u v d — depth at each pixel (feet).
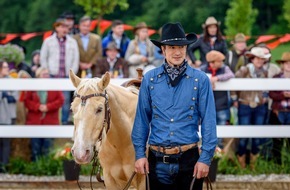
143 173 23.84
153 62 46.01
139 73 30.27
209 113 23.44
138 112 24.13
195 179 23.71
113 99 25.48
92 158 23.26
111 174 26.45
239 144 40.83
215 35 43.80
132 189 34.27
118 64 43.45
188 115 23.56
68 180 37.78
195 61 43.60
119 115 25.68
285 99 41.01
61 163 40.27
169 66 23.81
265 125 39.63
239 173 39.86
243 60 44.29
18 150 42.04
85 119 23.24
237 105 42.78
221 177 39.17
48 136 39.86
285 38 55.01
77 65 44.34
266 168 40.14
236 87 39.63
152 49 46.37
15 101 42.16
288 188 37.22
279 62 43.19
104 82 23.95
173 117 23.56
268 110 42.50
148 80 23.97
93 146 23.34
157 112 23.75
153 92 23.81
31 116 41.88
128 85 29.01
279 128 39.42
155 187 24.08
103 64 43.32
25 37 55.77
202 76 23.66
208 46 43.65
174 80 23.66
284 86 39.52
